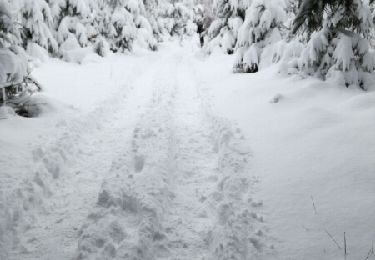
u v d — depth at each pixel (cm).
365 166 438
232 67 1298
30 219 390
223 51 1648
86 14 1644
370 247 307
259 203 392
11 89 770
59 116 728
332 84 786
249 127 643
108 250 325
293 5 1191
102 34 1983
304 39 914
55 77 1170
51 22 1502
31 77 850
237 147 549
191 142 621
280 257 309
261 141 570
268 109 730
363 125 558
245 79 1047
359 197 380
